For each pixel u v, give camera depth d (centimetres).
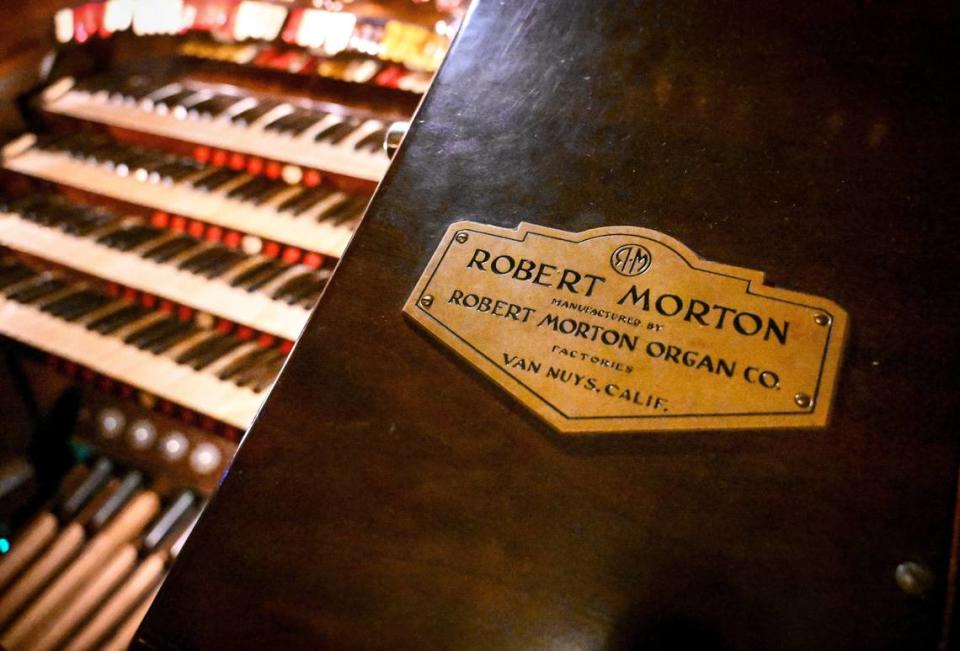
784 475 69
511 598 69
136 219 222
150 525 203
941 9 91
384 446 78
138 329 199
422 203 93
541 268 85
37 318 203
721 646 64
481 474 75
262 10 237
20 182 233
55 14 236
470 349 81
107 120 234
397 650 68
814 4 96
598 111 94
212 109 230
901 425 70
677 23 99
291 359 85
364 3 222
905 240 78
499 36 105
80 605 183
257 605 73
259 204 208
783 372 74
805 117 88
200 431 200
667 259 82
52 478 223
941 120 84
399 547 73
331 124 222
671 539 69
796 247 80
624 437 74
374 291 87
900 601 63
